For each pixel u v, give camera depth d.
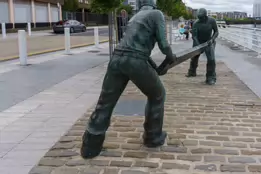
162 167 3.89
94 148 4.12
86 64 12.59
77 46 20.59
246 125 5.41
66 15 56.47
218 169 3.84
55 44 22.28
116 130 5.10
